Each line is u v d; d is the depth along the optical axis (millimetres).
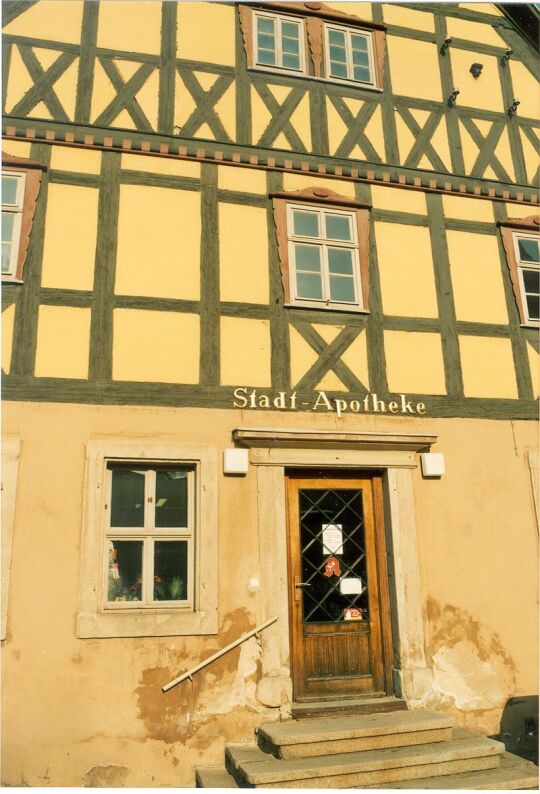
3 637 4836
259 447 5691
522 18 7914
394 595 5781
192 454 5527
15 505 5082
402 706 5488
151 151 6137
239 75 6660
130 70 6375
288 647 5391
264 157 6449
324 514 5934
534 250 7207
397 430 6137
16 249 5637
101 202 5922
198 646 5191
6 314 5465
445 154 7117
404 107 7121
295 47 7004
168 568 5402
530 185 7355
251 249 6184
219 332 5887
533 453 6477
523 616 6043
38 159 5887
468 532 6105
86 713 4867
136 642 5078
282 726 5016
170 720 5012
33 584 4977
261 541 5523
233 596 5367
